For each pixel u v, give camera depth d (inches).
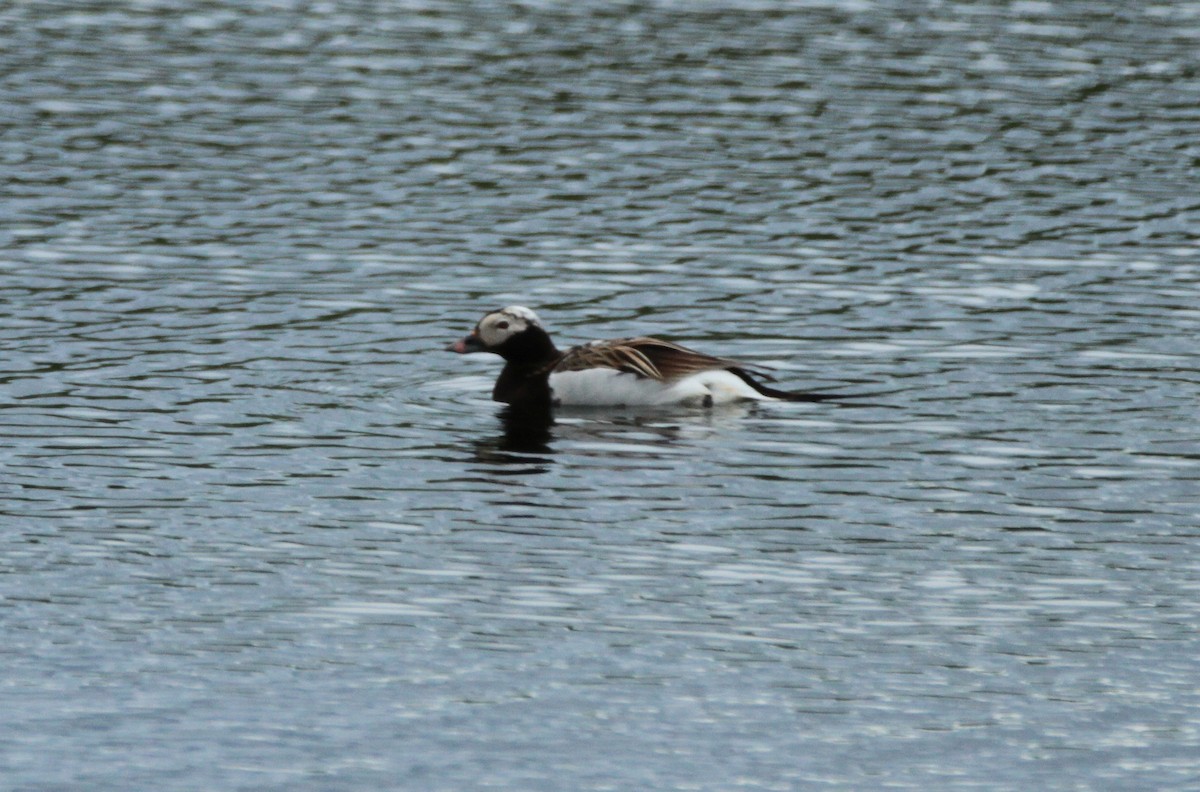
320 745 464.8
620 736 471.5
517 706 486.6
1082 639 531.8
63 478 659.4
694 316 884.6
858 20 1563.7
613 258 976.3
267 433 717.3
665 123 1253.1
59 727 471.8
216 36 1489.9
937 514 633.0
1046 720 482.6
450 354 832.3
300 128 1231.5
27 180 1099.3
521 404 768.3
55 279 922.1
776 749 466.0
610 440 718.5
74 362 799.1
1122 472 676.1
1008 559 592.4
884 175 1144.8
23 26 1501.0
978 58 1439.5
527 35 1501.0
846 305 901.8
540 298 911.0
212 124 1237.7
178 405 748.0
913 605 555.2
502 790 445.1
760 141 1214.9
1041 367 807.7
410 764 456.4
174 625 534.6
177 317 869.2
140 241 991.0
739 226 1037.2
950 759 462.0
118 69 1374.3
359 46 1461.6
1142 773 456.1
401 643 524.4
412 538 606.9
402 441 713.0
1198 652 523.2
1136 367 807.1
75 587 561.0
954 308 896.3
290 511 631.2
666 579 573.6
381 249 986.1
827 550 599.8
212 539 603.5
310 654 516.1
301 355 821.9
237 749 462.3
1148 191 1113.4
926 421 737.6
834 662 515.2
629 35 1502.2
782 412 753.0
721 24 1539.1
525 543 602.9
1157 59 1446.9
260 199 1075.9
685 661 514.9
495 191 1099.9
